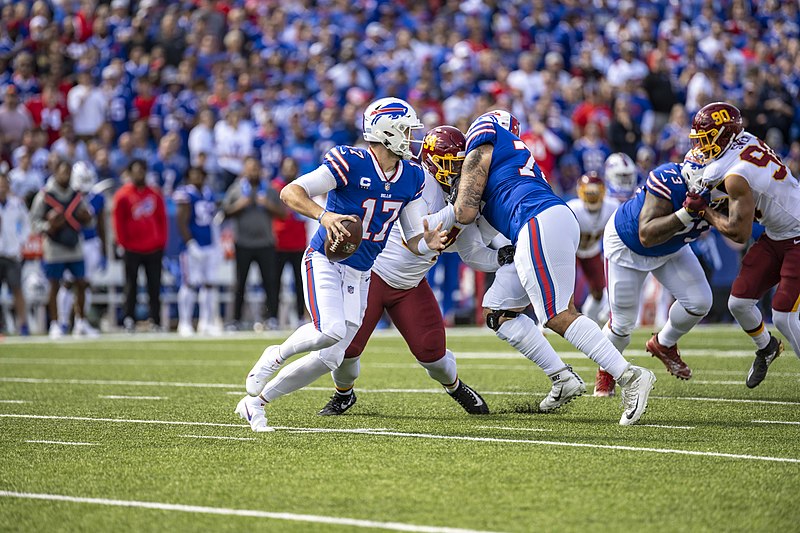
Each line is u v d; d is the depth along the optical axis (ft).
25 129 174.81
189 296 161.79
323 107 183.52
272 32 203.10
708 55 232.73
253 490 48.06
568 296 66.69
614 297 80.12
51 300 152.87
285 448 58.39
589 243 108.17
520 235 66.64
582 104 196.75
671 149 190.60
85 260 156.25
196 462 54.49
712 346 128.57
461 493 47.06
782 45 243.81
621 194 110.83
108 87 180.65
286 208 161.38
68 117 179.93
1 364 111.86
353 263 64.34
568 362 109.29
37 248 160.56
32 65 185.16
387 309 72.08
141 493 47.80
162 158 170.81
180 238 168.04
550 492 47.14
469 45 210.59
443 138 69.62
